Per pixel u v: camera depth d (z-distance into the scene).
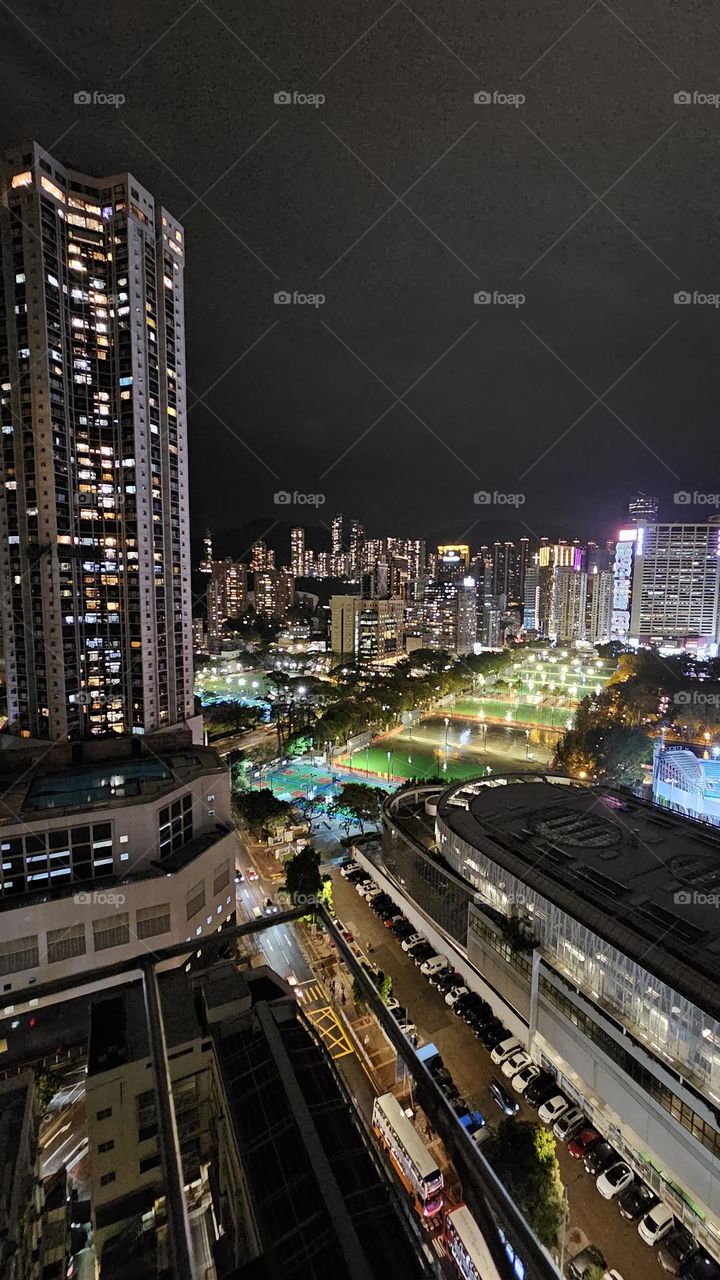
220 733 183.62
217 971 52.91
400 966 73.69
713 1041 42.16
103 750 89.88
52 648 114.81
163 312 123.25
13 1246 33.78
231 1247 38.25
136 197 115.12
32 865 67.62
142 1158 45.34
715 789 120.56
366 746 174.88
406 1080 56.28
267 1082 40.44
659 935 51.44
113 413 117.88
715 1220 40.75
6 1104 41.03
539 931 59.28
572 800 83.62
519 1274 23.94
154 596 124.75
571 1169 48.66
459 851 72.56
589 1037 51.94
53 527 112.31
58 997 64.56
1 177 106.62
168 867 71.31
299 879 81.00
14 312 109.06
